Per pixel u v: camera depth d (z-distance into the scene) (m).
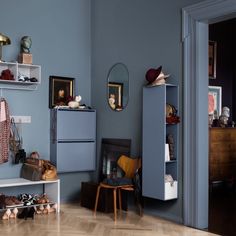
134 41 5.34
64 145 5.62
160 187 4.50
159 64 4.93
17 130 5.44
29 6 5.58
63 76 5.88
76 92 6.01
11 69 5.29
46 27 5.73
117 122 5.61
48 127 5.71
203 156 4.42
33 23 5.61
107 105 5.80
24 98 5.50
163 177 4.46
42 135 5.66
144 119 4.74
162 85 4.52
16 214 4.80
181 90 4.60
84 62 6.11
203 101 4.43
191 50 4.48
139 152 5.20
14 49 5.44
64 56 5.89
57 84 5.80
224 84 7.26
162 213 4.81
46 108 5.70
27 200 5.02
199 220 4.34
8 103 5.37
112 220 4.66
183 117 4.55
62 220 4.67
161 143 4.50
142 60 5.20
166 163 4.73
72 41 5.98
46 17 5.73
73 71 5.98
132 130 5.34
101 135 5.91
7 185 4.82
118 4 5.64
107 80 5.82
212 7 4.22
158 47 4.95
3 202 4.74
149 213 4.99
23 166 5.41
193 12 4.44
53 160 5.62
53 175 5.21
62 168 5.59
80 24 6.07
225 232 4.17
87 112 5.86
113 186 4.69
